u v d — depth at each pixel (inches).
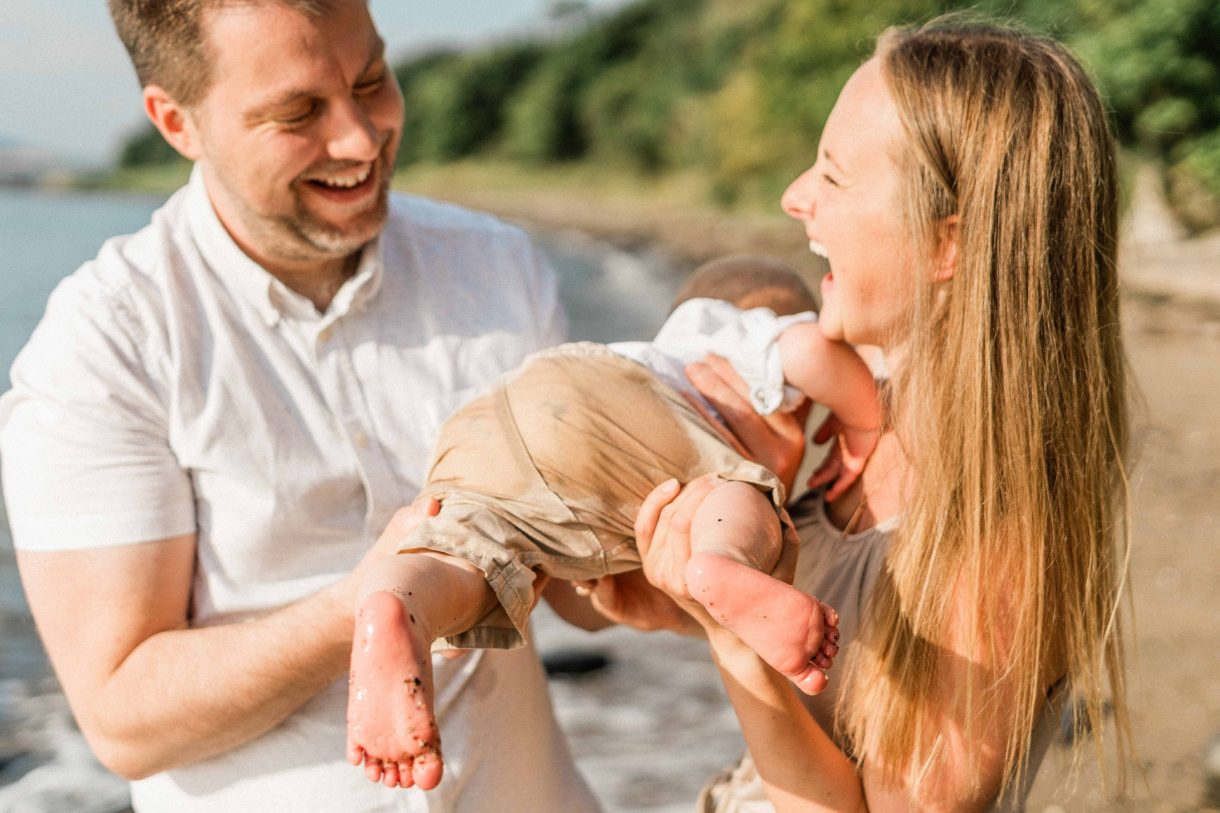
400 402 87.0
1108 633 72.9
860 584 74.7
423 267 90.7
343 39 78.6
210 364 81.7
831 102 1026.7
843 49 992.2
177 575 80.4
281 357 83.8
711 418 79.7
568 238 1451.8
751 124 1546.5
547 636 237.6
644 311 755.4
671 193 1927.9
